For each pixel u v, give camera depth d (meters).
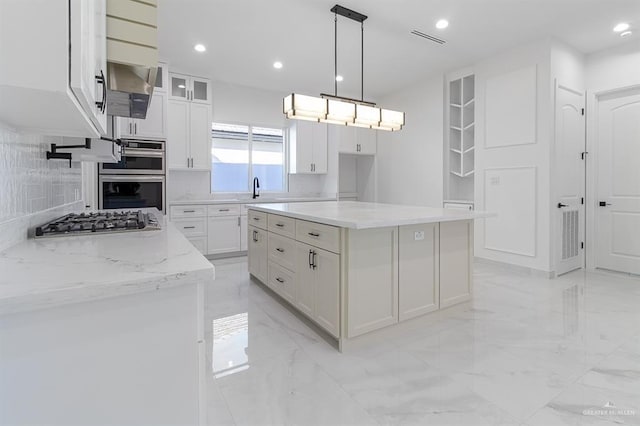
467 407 1.62
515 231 4.13
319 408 1.62
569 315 2.75
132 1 1.30
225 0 3.02
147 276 0.80
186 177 5.12
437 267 2.59
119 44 1.28
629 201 3.97
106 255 1.01
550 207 3.82
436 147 5.13
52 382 0.75
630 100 3.95
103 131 1.32
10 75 0.72
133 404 0.82
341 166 6.59
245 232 5.12
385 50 4.13
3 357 0.71
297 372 1.94
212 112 5.14
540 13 3.26
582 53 4.19
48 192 1.67
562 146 3.96
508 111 4.16
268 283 3.21
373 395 1.72
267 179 5.90
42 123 1.14
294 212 2.64
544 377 1.86
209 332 2.48
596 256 4.24
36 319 0.72
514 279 3.79
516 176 4.11
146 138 4.27
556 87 3.84
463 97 4.86
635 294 3.27
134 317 0.81
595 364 1.99
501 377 1.87
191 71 4.77
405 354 2.14
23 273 0.81
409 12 3.24
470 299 2.85
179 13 3.23
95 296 0.74
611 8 3.17
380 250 2.28
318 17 3.32
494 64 4.30
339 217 2.23
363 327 2.21
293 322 2.66
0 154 1.07
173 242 1.23
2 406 0.71
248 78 5.11
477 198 4.54
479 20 3.39
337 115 3.07
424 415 1.57
